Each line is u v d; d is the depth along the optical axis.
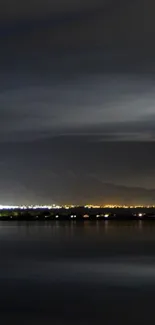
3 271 112.06
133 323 63.75
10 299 78.81
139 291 85.31
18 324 62.69
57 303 75.69
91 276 102.88
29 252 156.62
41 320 64.94
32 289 87.94
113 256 142.75
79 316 67.12
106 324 63.22
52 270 113.31
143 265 121.12
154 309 71.44
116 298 79.44
